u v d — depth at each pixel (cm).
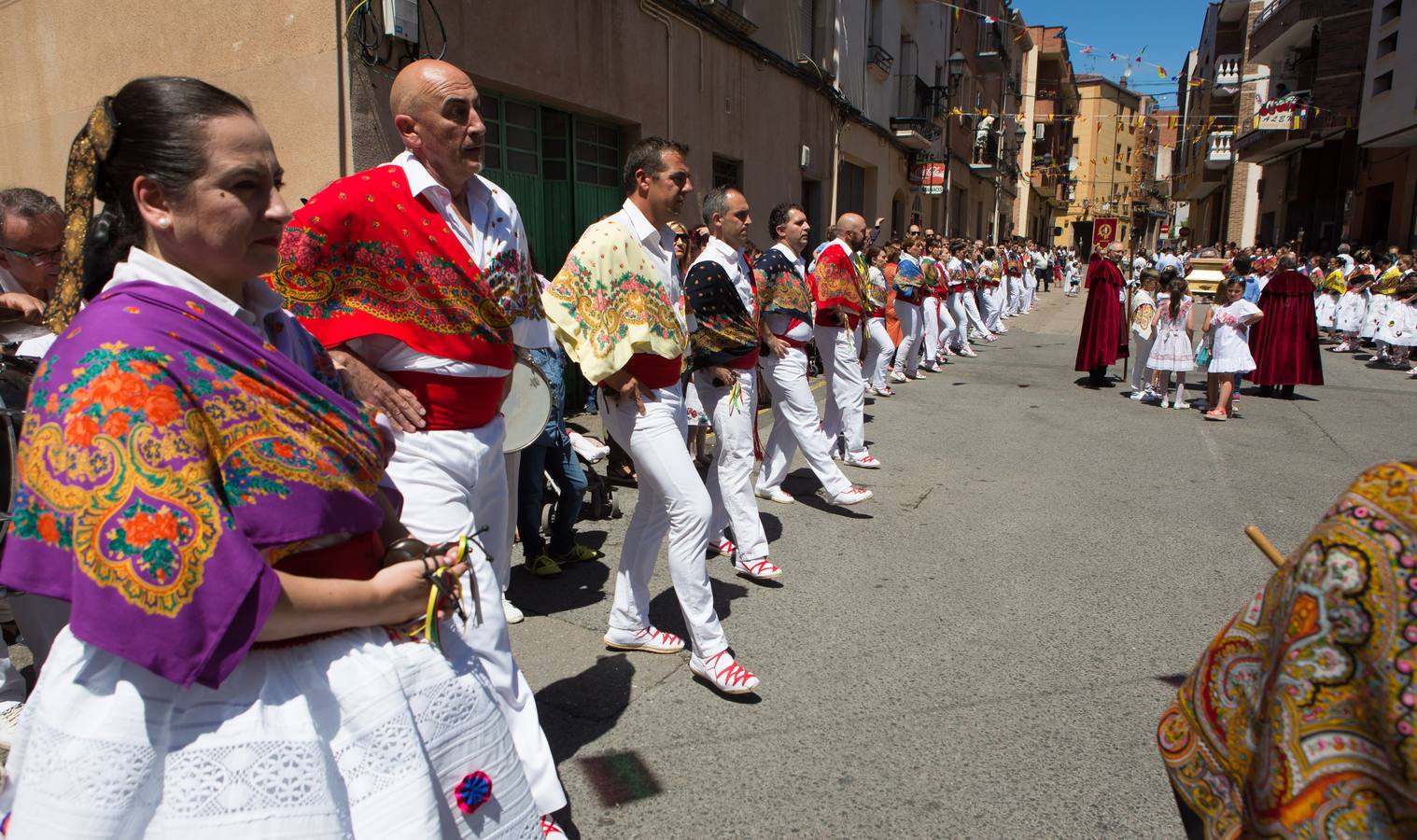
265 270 142
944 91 2189
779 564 466
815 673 347
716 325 414
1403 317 1297
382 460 153
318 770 132
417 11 589
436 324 225
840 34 1443
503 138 717
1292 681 106
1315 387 1138
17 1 727
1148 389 993
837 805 267
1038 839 252
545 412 369
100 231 134
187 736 127
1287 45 2703
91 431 115
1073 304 2653
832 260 631
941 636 382
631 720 312
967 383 1114
